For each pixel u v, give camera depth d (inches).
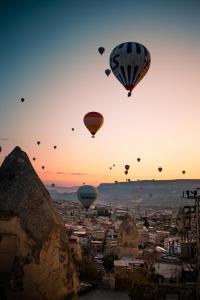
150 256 2132.1
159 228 4702.3
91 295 1599.4
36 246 465.4
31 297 454.3
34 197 487.8
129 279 1674.5
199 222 1334.9
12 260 456.4
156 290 1310.3
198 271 1283.2
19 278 451.2
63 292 481.7
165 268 1558.8
